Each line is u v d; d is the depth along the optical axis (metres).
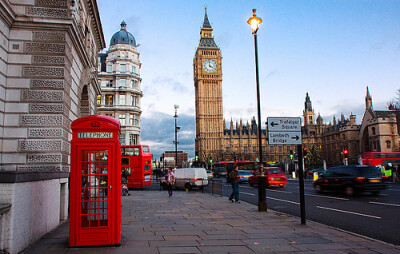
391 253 6.34
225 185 33.97
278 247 6.76
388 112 82.25
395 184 31.03
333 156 110.88
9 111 10.80
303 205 9.68
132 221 10.32
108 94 54.72
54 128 11.01
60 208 10.87
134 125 55.59
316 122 138.75
